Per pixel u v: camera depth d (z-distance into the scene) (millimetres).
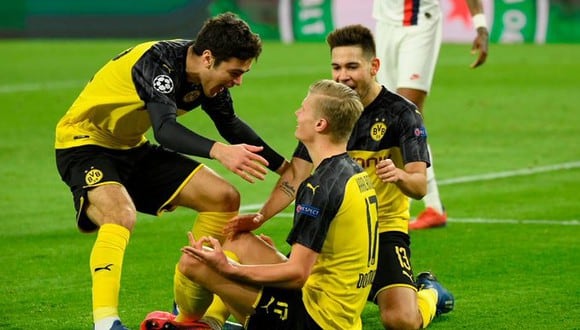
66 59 39219
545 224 16125
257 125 25875
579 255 14188
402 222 11047
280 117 27062
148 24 45281
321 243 9062
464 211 17156
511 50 40031
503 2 42062
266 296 9383
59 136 11023
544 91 31125
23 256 14391
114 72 10570
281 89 31609
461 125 26000
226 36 10188
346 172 9188
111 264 10078
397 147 10961
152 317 10125
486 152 22578
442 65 36438
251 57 10320
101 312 9891
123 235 10273
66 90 31672
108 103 10539
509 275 13258
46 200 18109
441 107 28609
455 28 42375
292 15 43875
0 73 35469
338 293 9266
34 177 20047
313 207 9023
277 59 38438
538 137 24312
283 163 11242
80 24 45906
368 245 9328
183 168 11094
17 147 23188
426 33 15969
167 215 16969
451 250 14609
